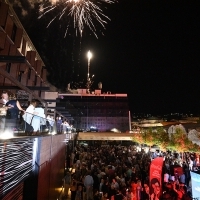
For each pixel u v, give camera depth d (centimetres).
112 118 7225
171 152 2608
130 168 1574
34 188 682
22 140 541
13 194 513
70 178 1515
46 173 902
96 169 1456
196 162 1781
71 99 7319
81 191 1232
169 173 1534
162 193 962
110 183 1189
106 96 7506
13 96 1176
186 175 1322
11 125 575
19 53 1764
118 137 4253
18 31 1752
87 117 7169
